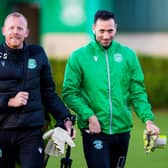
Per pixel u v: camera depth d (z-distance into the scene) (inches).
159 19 2674.7
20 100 621.0
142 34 2684.5
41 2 2014.0
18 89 631.2
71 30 2519.7
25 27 639.8
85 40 2509.8
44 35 2449.6
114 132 681.6
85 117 671.8
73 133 659.4
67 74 687.1
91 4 2319.1
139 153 1125.7
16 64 633.6
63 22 2522.1
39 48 649.0
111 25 674.2
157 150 1147.3
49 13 2524.6
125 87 689.6
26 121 627.8
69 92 682.2
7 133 629.6
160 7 2669.8
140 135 1318.9
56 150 649.6
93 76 681.6
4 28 641.6
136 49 2659.9
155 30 2682.1
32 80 635.5
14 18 634.8
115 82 682.8
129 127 693.3
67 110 657.6
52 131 644.7
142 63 1947.6
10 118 626.8
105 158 677.9
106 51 685.9
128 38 2687.0
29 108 630.5
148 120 685.3
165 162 1050.7
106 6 2368.4
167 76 1856.5
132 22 2677.2
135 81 694.5
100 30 674.8
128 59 690.8
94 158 677.9
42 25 2076.8
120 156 700.0
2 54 634.2
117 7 2647.6
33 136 633.0
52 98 655.1
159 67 1935.3
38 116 634.2
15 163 653.3
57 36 2522.1
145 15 2674.7
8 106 625.0
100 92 680.4
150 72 1894.7
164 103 1844.2
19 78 631.8
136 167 1009.5
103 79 681.0
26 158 629.0
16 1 1888.5
